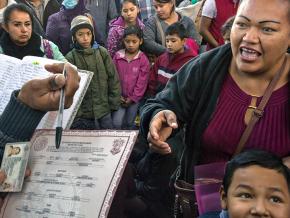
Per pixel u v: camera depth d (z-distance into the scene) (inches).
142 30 145.9
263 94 46.4
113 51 145.3
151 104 50.9
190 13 156.5
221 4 130.7
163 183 64.6
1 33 107.8
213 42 133.2
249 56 43.8
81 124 130.7
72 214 42.9
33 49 106.8
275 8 42.4
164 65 133.7
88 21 131.6
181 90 49.6
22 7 104.9
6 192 46.7
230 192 42.4
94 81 131.6
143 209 71.7
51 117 51.7
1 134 47.6
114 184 42.3
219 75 47.9
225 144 47.6
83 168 44.1
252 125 46.2
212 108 47.8
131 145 43.3
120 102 137.5
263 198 40.9
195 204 51.5
